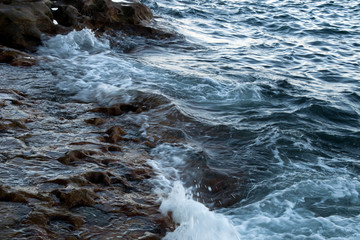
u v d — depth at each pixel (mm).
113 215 4305
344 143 6969
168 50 12547
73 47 11117
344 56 13516
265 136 6910
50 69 9141
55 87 8156
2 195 4156
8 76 8328
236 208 5047
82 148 5582
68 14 12117
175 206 4586
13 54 9422
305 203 5117
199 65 11062
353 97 9422
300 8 22016
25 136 5699
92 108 7266
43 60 9578
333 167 6094
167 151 6074
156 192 4938
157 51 12281
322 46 14711
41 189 4398
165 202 4641
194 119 7266
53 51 10664
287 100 8852
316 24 18297
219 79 9664
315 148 6676
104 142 6035
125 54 11539
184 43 13461
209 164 5902
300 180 5648
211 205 5105
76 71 9242
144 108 7523
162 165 5699
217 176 5602
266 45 14398
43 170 4840
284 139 6840
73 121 6594
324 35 16406
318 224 4699
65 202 4285
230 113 7934
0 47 9773
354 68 12156
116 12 13312
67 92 8016
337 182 5621
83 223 4086
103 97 7895
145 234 4059
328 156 6449
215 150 6379
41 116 6613
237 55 12734
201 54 12492
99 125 6641
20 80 8211
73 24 12047
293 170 5938
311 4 23344
